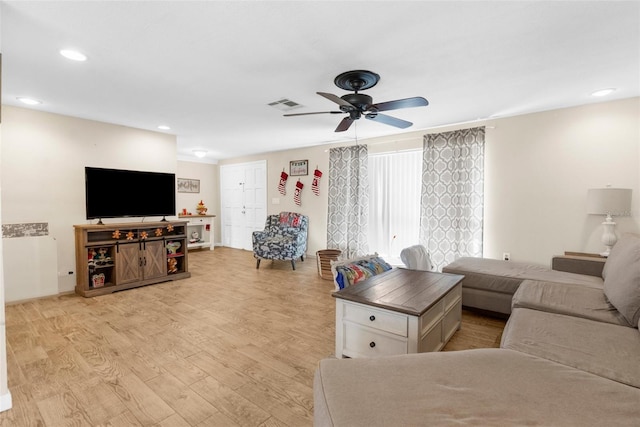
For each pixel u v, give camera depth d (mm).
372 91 2957
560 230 3596
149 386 1912
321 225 5926
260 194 7016
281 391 1875
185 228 4703
